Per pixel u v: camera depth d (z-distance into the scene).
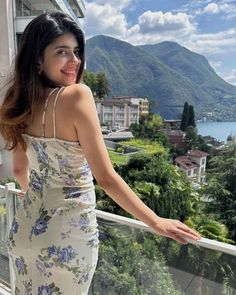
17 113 1.07
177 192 15.28
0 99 1.13
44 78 1.07
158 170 16.31
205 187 19.94
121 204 0.99
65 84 1.09
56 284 1.06
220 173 20.30
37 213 1.08
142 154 18.11
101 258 1.57
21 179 1.32
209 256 1.14
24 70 1.06
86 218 1.06
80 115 0.97
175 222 1.06
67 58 1.07
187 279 1.22
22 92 1.07
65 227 1.03
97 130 0.98
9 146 1.20
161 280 1.32
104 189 1.00
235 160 20.41
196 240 1.10
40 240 1.04
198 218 14.58
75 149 1.01
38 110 1.04
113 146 31.03
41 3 15.66
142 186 15.24
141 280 1.41
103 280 1.60
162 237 1.29
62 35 1.05
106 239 1.51
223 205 19.09
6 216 2.00
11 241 1.13
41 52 1.04
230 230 18.00
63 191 1.05
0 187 1.99
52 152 1.03
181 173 18.30
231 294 1.08
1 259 2.16
